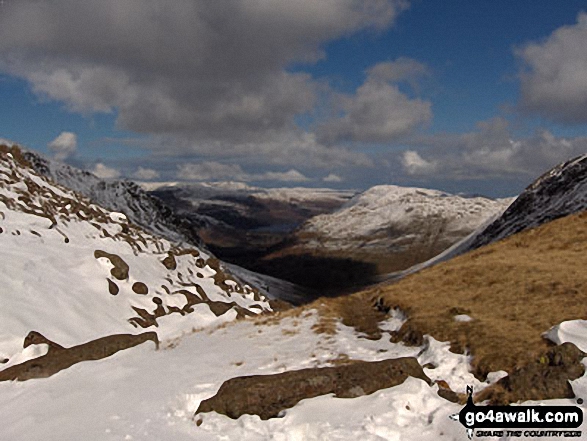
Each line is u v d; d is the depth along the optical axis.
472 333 16.02
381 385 12.44
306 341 18.72
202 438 11.23
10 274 21.06
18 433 12.11
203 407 12.45
